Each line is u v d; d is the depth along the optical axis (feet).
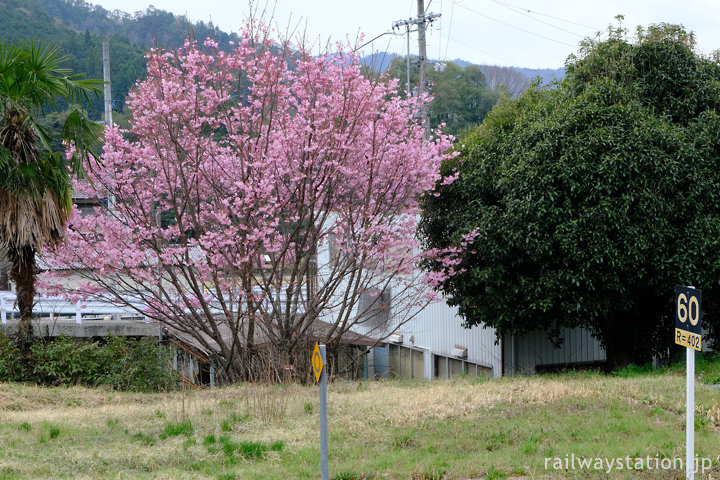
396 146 47.91
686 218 45.09
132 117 50.72
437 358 69.36
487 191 50.03
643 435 26.78
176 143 45.78
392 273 51.47
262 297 47.34
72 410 37.09
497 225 46.83
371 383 46.65
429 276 50.98
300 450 27.32
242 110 46.96
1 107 39.45
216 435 29.99
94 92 44.04
